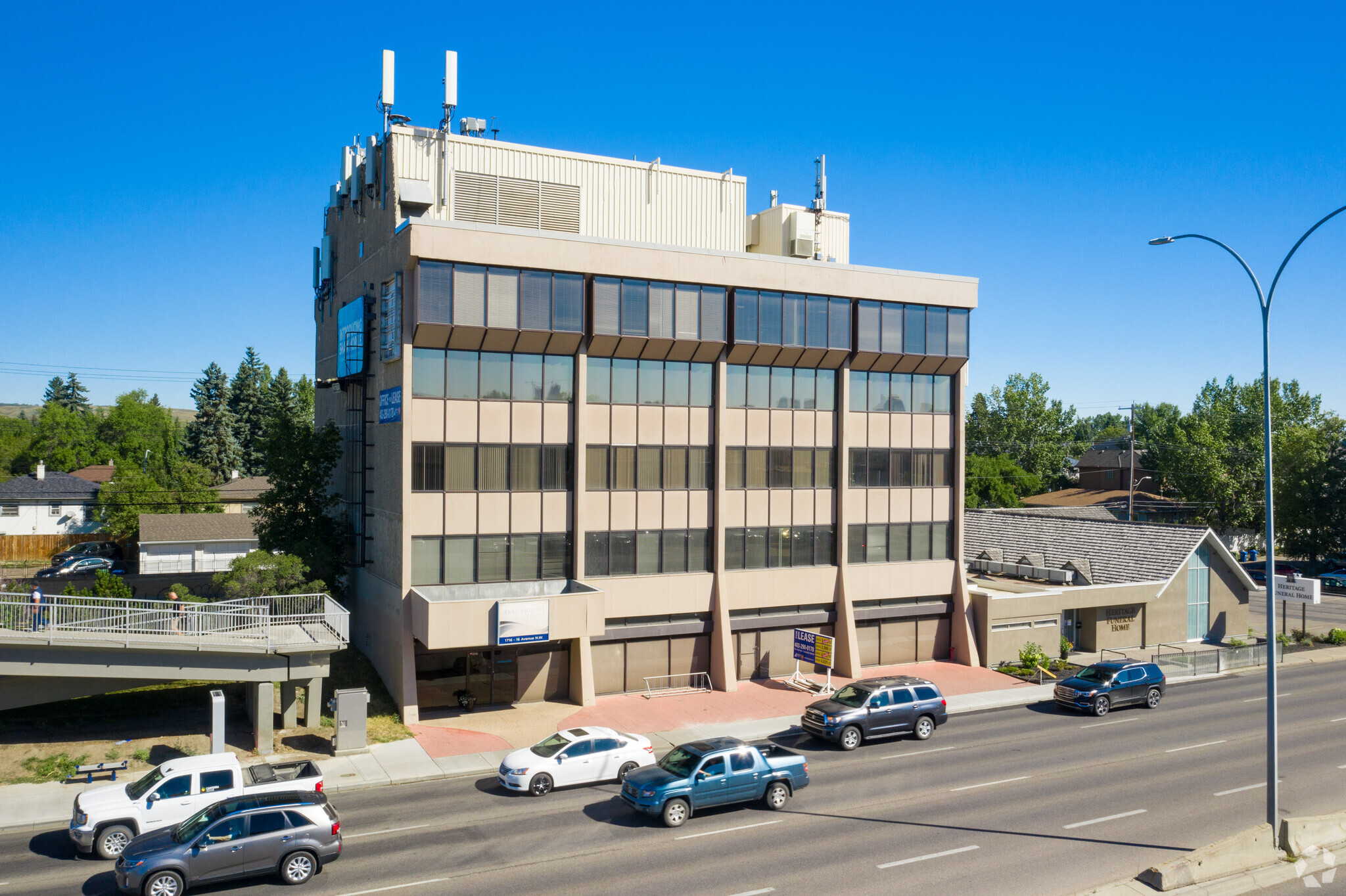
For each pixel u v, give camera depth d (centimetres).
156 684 3042
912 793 2228
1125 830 1941
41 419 11162
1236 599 4622
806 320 3541
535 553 3178
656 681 3362
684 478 3412
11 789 2250
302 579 3156
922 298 3759
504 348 3097
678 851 1838
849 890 1627
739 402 3494
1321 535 7212
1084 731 2869
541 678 3162
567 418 3216
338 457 3834
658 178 3731
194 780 1917
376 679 3256
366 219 3597
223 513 6025
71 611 2431
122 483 6316
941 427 3931
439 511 3025
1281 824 1783
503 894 1623
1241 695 3444
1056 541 4959
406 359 2969
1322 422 7875
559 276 3116
